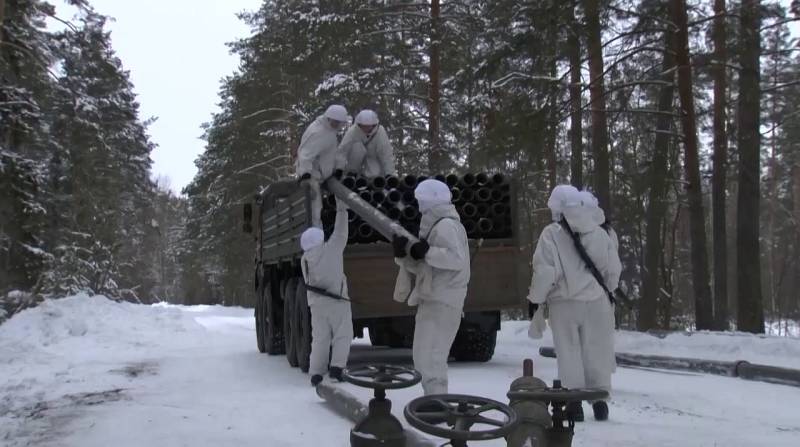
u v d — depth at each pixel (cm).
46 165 2741
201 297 5403
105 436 536
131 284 4397
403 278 562
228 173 3631
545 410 402
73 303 1512
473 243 889
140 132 4341
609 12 1487
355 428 444
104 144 3058
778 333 2959
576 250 590
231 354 1127
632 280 2112
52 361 1052
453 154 2309
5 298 1877
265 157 3372
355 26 2353
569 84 1527
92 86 3522
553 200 598
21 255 1864
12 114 1694
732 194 3906
